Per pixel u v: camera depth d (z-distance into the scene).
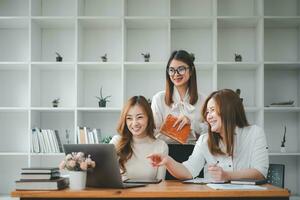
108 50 4.10
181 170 2.15
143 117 2.31
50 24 3.96
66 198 1.72
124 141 2.36
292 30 4.11
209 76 4.06
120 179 1.81
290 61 4.02
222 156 2.24
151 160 2.14
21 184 1.76
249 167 2.21
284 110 3.80
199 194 1.69
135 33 4.09
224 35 4.09
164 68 3.96
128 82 4.07
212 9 3.89
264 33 4.10
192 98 2.80
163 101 2.87
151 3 4.11
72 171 1.81
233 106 2.17
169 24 3.72
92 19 3.76
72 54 4.12
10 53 4.12
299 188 3.93
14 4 4.14
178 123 2.67
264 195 1.69
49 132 3.69
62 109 3.71
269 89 4.09
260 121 3.69
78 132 3.66
